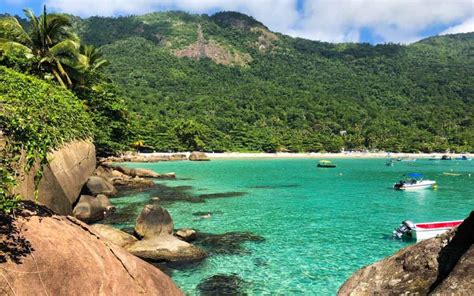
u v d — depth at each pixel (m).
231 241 19.98
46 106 16.47
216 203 31.38
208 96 183.50
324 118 174.25
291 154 121.19
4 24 34.62
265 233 21.81
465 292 5.81
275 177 55.12
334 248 19.14
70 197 18.95
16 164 10.55
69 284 7.54
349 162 101.69
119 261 9.12
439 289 6.16
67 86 36.91
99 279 8.11
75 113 23.05
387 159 112.81
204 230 22.23
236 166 77.75
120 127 46.50
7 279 6.77
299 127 157.25
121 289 8.33
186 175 56.38
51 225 8.82
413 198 36.25
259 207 29.97
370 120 173.12
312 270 15.99
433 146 138.25
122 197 32.62
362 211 29.14
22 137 11.05
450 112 178.12
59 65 34.47
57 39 37.53
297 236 21.30
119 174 42.19
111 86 48.34
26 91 14.68
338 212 28.55
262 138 126.94
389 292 7.80
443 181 53.75
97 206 22.95
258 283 14.48
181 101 170.25
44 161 11.73
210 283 14.30
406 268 8.20
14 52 31.78
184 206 29.62
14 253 7.32
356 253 18.39
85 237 9.19
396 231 21.42
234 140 124.06
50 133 15.05
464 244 7.55
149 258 15.80
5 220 8.07
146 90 179.00
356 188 43.25
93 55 48.47
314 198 35.25
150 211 17.83
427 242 8.45
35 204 9.77
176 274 15.02
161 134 102.06
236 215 26.67
